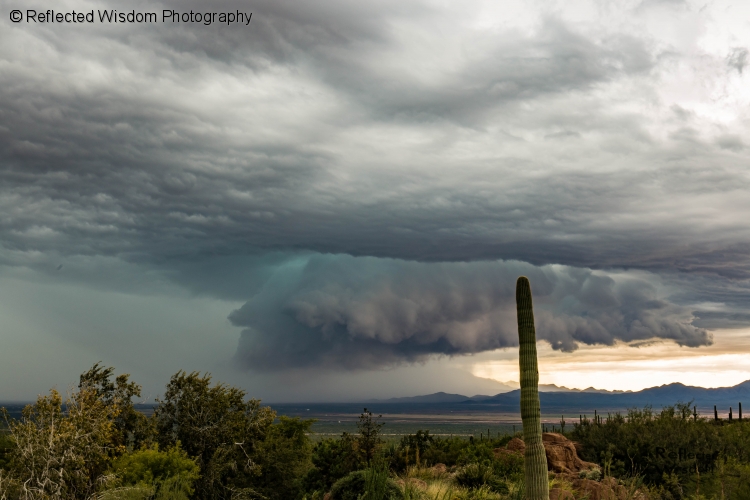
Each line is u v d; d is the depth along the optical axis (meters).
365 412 27.50
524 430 11.05
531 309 11.39
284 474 28.92
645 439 22.72
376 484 14.49
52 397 20.19
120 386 26.20
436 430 154.50
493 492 18.55
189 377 28.80
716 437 22.42
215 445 27.89
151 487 19.86
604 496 14.59
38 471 18.55
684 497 17.83
